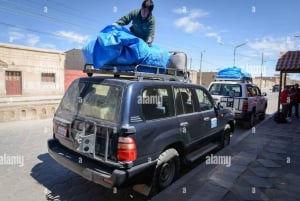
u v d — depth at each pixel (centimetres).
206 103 533
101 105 348
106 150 321
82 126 354
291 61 1181
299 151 621
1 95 2098
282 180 440
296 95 1250
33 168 481
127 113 322
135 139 321
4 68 2103
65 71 2712
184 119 428
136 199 375
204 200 359
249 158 558
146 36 462
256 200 365
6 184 412
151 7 446
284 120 1064
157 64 420
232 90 962
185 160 450
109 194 388
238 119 923
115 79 360
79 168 346
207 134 521
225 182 424
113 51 366
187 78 505
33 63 2320
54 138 423
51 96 2417
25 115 1016
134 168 320
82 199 371
